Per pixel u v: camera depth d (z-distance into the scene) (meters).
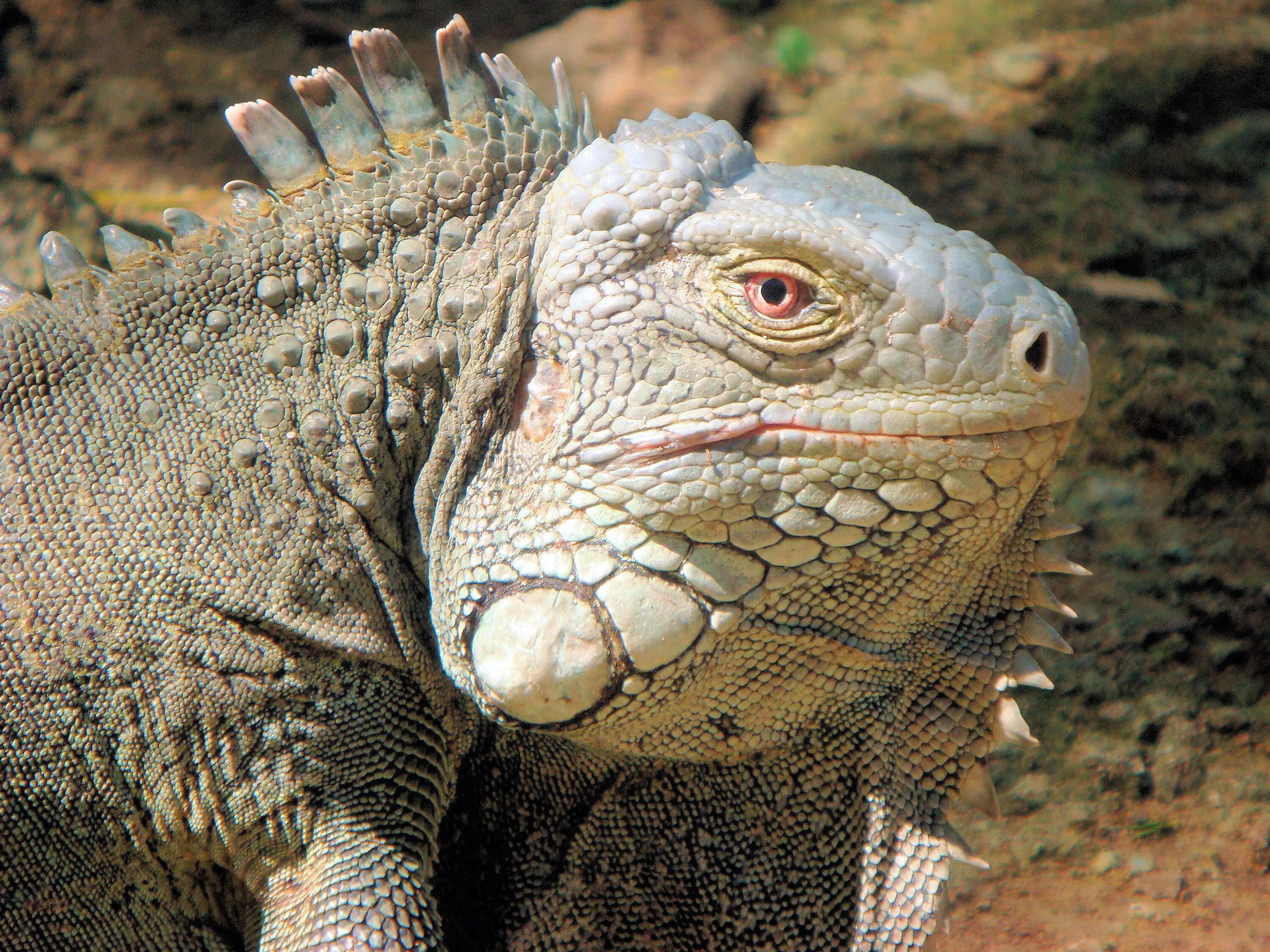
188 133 19.14
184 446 7.06
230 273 7.28
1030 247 17.11
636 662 6.43
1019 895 11.26
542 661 6.46
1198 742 12.39
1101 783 12.11
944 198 17.97
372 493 7.18
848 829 7.29
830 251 5.99
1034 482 6.30
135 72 20.00
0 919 7.04
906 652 6.88
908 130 19.30
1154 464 14.49
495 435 6.85
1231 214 17.42
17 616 6.80
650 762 7.56
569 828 7.81
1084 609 13.38
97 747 6.91
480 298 6.91
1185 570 13.62
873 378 6.09
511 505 6.65
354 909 6.73
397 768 7.14
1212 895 11.09
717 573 6.32
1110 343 15.55
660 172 6.38
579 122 7.62
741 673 6.74
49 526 6.94
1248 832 11.66
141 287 7.32
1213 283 16.48
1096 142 18.77
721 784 7.48
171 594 6.88
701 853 7.59
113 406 7.14
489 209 7.17
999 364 6.03
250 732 6.95
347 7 20.97
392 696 7.23
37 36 20.38
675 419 6.22
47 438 7.08
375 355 7.14
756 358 6.16
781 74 20.62
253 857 7.10
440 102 18.64
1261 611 13.27
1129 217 17.41
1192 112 19.20
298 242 7.23
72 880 7.09
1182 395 14.88
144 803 7.04
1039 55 20.41
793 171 6.91
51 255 7.58
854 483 6.16
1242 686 12.88
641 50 19.81
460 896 7.78
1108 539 13.94
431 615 7.39
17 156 18.62
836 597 6.53
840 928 7.36
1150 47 20.44
